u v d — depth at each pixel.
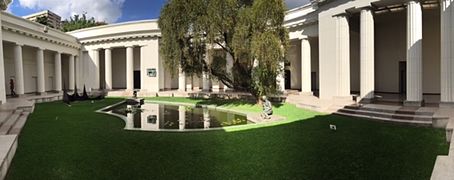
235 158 8.64
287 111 18.30
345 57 19.92
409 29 16.33
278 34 19.50
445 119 11.61
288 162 8.20
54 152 9.06
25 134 11.48
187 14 19.41
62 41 35.19
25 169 7.63
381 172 7.29
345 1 19.23
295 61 35.31
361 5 18.08
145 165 8.09
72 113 18.31
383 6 18.39
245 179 7.10
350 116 15.47
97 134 11.77
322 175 7.24
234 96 28.17
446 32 14.92
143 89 37.22
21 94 27.78
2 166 6.88
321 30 21.39
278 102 23.16
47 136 11.18
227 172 7.55
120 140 10.77
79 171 7.60
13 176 7.19
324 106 18.03
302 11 27.41
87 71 40.09
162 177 7.27
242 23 19.31
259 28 19.22
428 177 6.87
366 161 8.07
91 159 8.51
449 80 14.84
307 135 11.20
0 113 14.48
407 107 15.35
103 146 9.91
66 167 7.84
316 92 29.58
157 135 11.60
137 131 12.44
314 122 13.94
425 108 14.76
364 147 9.34
